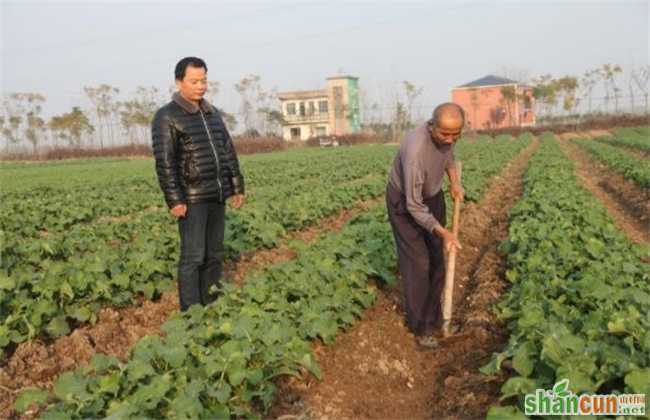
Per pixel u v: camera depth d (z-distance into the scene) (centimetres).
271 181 2170
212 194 654
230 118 8256
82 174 3180
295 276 660
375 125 8794
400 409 515
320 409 491
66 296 673
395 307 738
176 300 743
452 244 594
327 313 577
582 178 2203
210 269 689
